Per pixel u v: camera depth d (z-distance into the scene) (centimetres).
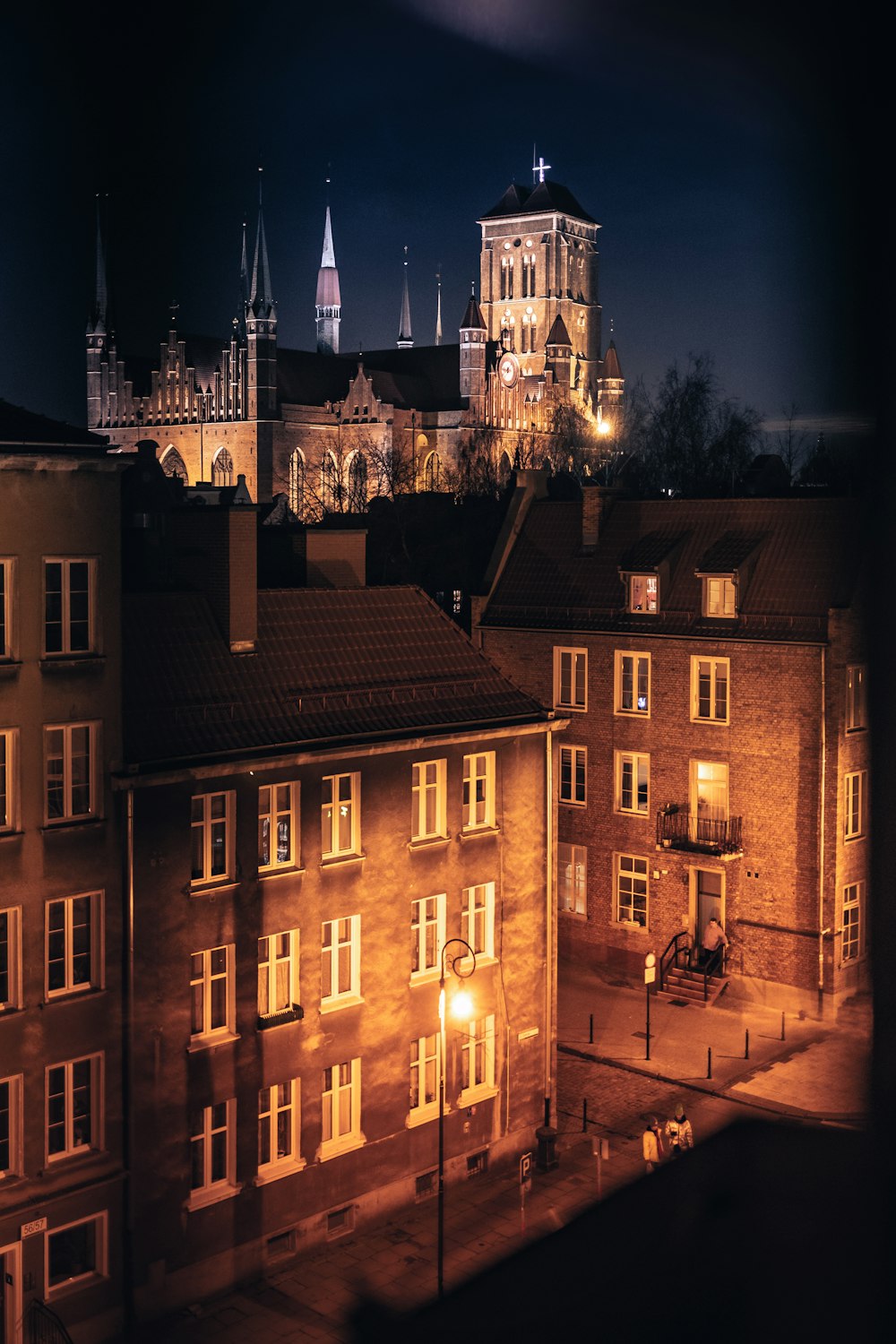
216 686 3172
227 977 3005
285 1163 3117
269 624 3438
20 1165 2670
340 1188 3219
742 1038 4441
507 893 3622
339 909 3216
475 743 3528
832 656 4484
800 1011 4600
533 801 3688
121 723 2830
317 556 3894
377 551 8244
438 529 8369
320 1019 3173
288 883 3102
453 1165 3491
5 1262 2653
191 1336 2803
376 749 3234
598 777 5125
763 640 4612
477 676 3712
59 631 2758
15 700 2664
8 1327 2633
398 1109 3353
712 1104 3919
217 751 2978
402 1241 3209
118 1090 2817
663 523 5184
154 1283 2856
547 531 5556
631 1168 3500
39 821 2698
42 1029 2698
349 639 3562
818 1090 3950
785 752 4616
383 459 17175
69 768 2759
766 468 7912
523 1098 3666
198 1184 2978
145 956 2844
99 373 19588
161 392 19038
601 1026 4562
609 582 5203
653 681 4950
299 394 18800
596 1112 3912
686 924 4884
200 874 2973
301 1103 3142
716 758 4788
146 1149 2844
